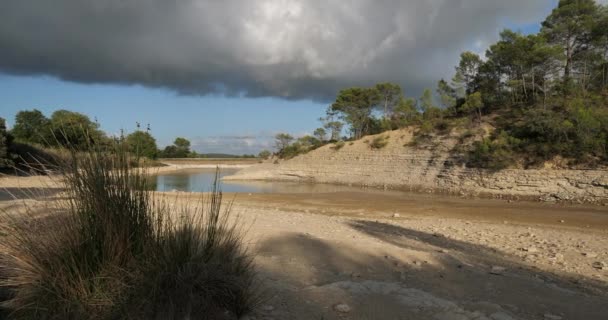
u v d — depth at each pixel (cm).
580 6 3806
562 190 2520
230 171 7631
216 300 361
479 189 2930
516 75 4084
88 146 388
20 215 381
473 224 1435
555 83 3634
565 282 633
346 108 6309
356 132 6372
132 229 368
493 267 657
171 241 371
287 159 5494
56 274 329
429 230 1199
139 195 384
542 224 1545
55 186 377
